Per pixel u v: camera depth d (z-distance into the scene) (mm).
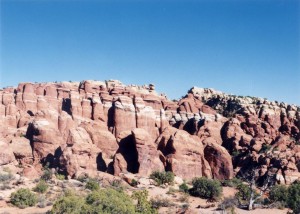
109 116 104562
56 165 81688
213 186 66562
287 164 77812
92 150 83562
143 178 73375
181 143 85812
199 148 88125
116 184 69188
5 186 59469
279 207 55812
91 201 36781
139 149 79500
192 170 84500
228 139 100688
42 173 76250
